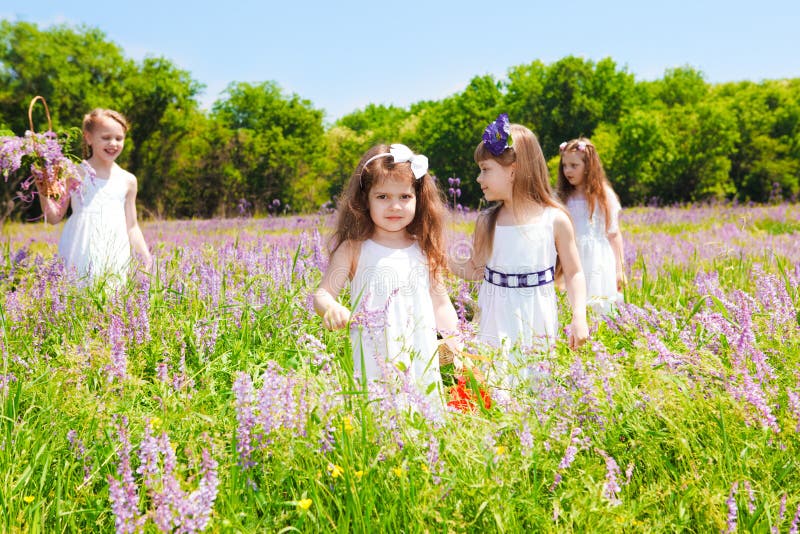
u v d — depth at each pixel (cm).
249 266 485
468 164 4744
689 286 480
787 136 4434
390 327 308
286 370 252
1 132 490
